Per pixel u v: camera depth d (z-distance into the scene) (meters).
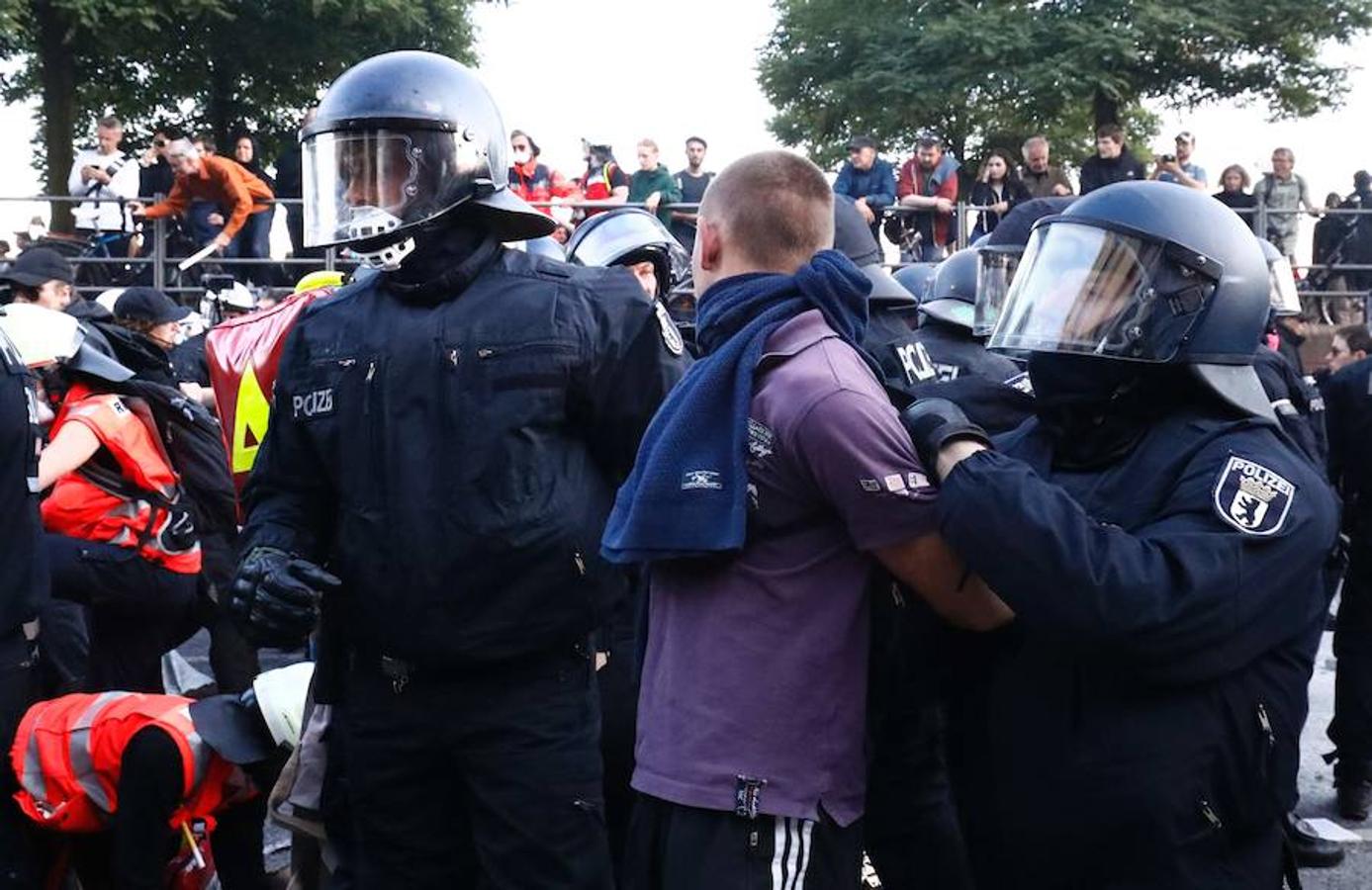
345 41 23.62
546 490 2.80
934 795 2.54
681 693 2.27
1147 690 2.09
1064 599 1.98
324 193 2.87
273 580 2.78
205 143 13.68
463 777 2.89
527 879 2.83
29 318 4.63
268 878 3.70
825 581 2.22
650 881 2.32
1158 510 2.14
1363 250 13.40
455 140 2.84
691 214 11.77
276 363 3.79
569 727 2.87
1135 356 2.15
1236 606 2.01
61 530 4.60
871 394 2.20
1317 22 24.34
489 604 2.78
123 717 3.35
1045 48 23.48
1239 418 2.18
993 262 3.65
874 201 12.02
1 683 3.60
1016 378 3.32
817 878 2.22
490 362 2.81
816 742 2.21
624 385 2.89
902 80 24.14
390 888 2.95
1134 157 12.61
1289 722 2.13
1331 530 2.12
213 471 4.89
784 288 2.30
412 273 2.90
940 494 2.10
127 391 4.72
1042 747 2.15
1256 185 13.41
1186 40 23.92
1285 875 2.23
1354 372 5.13
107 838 3.62
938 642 2.34
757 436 2.22
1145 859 2.10
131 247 13.19
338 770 3.06
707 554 2.22
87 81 23.12
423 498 2.79
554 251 4.48
